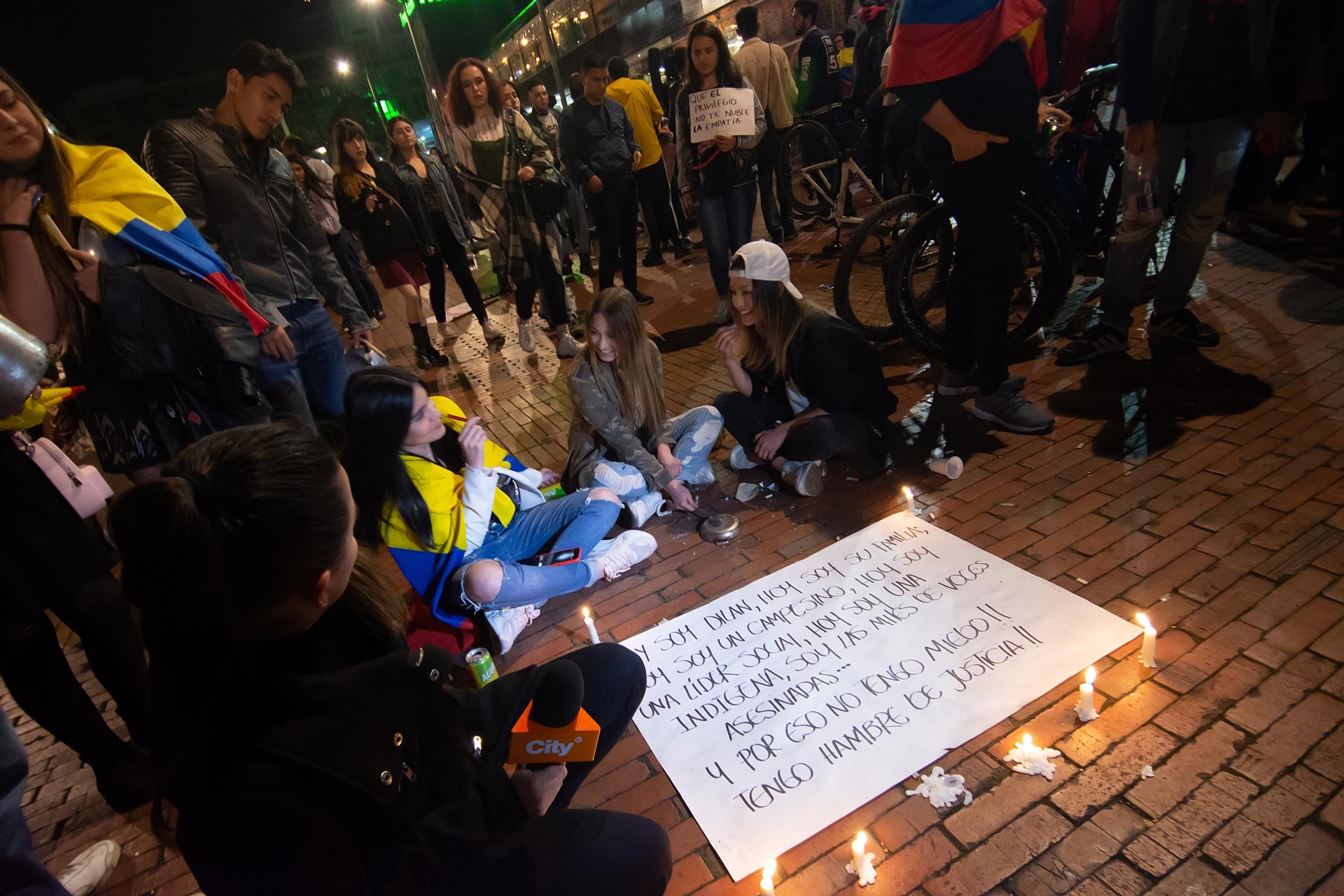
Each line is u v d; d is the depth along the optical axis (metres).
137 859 2.08
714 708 2.15
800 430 3.08
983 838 1.66
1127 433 3.08
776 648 2.32
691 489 3.41
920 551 2.63
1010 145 2.82
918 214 4.66
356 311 3.44
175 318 2.14
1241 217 4.86
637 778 1.99
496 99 5.39
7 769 1.28
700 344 5.27
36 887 1.32
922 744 1.91
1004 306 3.08
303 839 0.89
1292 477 2.59
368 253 5.81
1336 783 1.61
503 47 19.20
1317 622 2.01
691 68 4.72
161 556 0.81
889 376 4.12
